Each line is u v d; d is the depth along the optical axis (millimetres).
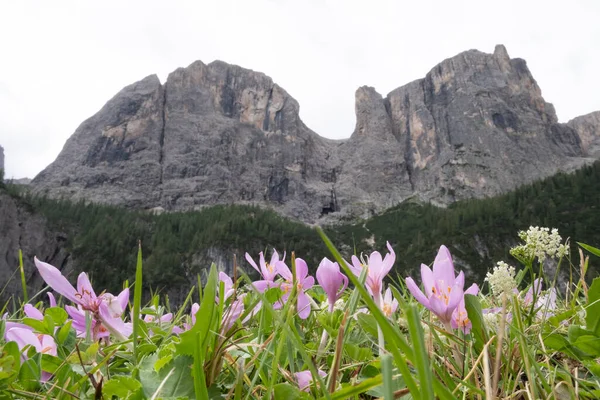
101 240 140625
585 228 101625
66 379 1451
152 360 1346
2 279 101250
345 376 1773
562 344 1638
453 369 1664
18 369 1388
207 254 145625
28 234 118500
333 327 2041
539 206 123812
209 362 1298
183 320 2777
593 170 126562
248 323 2336
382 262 2137
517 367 1620
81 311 1831
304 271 2227
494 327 1907
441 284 1655
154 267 138000
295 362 1722
